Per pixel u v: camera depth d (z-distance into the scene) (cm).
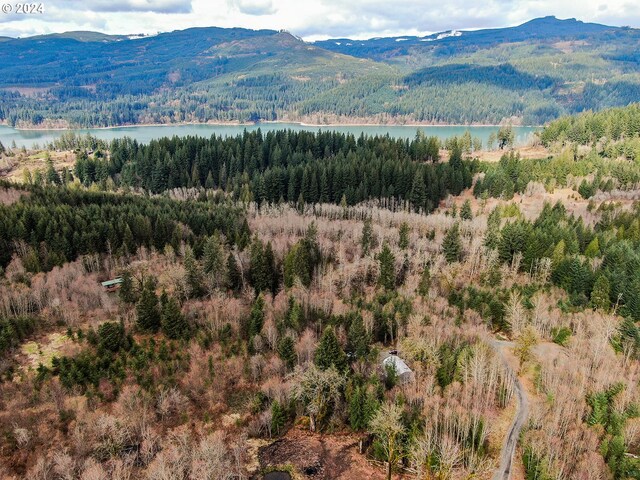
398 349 10006
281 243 14675
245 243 14538
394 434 6919
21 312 11056
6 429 7912
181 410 8594
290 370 9438
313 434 8219
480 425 7712
